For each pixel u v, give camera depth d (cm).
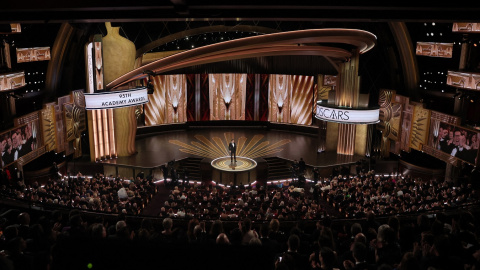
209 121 4025
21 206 1029
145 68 2689
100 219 850
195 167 3098
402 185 2309
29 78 2883
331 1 345
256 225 981
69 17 437
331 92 2825
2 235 764
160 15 416
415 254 614
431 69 3034
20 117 2453
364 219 968
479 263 520
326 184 2602
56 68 2891
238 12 403
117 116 3094
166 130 3859
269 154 3222
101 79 2927
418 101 2995
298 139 3672
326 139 3278
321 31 2233
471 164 2423
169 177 2975
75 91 3011
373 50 3272
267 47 2503
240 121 4047
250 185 2775
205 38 3562
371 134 3200
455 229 808
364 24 3081
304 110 3803
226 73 3816
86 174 3025
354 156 3216
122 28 3238
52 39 2852
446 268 523
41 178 2738
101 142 3061
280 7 353
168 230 738
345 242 738
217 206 2130
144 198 2433
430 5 340
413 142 2941
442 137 2666
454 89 2817
